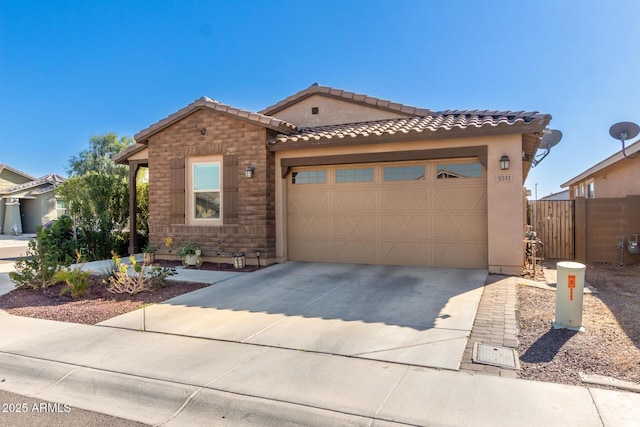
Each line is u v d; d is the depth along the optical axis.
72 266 11.95
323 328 5.99
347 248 11.26
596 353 4.82
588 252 12.70
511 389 4.01
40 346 5.67
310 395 4.01
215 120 11.99
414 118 12.09
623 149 13.09
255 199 11.47
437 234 10.37
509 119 9.89
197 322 6.49
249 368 4.68
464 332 5.61
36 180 34.59
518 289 8.07
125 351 5.37
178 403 4.12
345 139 10.43
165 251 12.68
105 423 3.82
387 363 4.70
